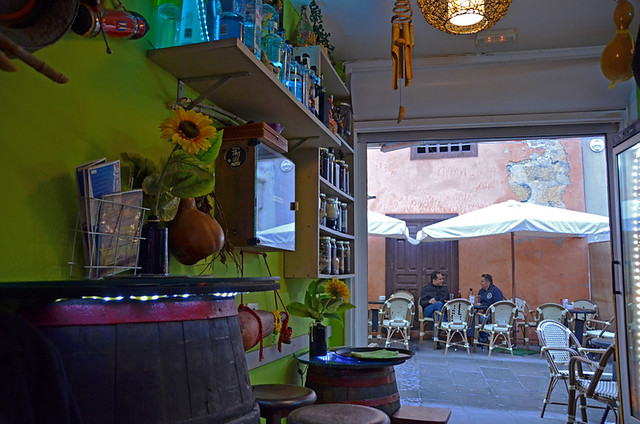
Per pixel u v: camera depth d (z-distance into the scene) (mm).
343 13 3453
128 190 1564
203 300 1219
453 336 8906
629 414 3609
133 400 1022
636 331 3621
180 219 1732
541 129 4191
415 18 3461
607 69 3131
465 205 9945
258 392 2143
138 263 1515
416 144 5000
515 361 7535
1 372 757
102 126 1546
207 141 1567
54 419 819
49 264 1325
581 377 4211
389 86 4133
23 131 1271
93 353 1014
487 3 2781
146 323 1083
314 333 2975
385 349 3129
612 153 3961
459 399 5363
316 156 3012
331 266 3361
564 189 9617
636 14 3426
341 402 2713
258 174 2178
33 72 1306
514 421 4586
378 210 10266
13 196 1235
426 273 9961
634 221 3658
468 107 4133
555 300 9414
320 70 3150
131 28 1568
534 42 3803
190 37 1787
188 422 1089
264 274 2781
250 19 1972
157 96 1832
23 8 1076
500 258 9641
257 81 1990
